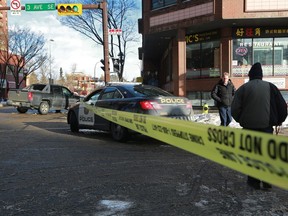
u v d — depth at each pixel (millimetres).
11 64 61281
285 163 2146
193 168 6734
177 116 9062
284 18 21469
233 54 23688
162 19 24766
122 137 9453
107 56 20844
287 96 23516
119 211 4547
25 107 21422
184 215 4383
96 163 7133
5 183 5762
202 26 23500
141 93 9422
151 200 4938
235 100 5344
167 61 32656
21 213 4500
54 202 4891
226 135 2727
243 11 21359
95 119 10477
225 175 6223
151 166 6887
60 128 12984
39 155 7902
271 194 5145
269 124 5160
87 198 5043
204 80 24938
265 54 23547
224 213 4422
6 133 11508
